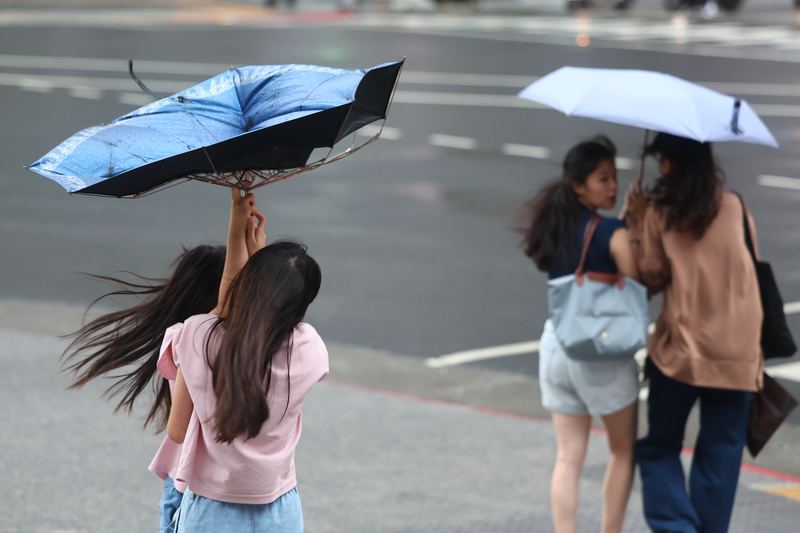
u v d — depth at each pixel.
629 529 8.76
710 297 7.36
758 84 42.06
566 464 7.90
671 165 7.51
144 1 85.62
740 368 7.33
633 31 64.44
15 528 8.30
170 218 21.72
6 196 23.58
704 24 69.94
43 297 16.06
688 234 7.41
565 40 58.62
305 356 5.04
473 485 9.59
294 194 24.12
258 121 4.64
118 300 15.96
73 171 4.25
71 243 19.45
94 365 5.87
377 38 58.25
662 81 7.56
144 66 45.78
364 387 12.48
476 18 73.56
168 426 5.19
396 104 37.50
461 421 11.35
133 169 4.23
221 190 24.95
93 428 10.67
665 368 7.52
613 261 7.46
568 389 7.80
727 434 7.56
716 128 7.21
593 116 7.29
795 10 83.00
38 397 11.53
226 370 4.75
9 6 78.31
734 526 8.77
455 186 24.98
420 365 13.36
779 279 17.28
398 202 23.27
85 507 8.80
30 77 42.03
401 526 8.68
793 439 11.21
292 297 4.91
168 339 5.09
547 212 7.64
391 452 10.37
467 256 18.78
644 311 7.46
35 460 9.77
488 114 35.41
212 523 5.00
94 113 33.94
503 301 16.12
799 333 14.52
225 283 5.25
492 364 13.42
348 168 27.23
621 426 7.73
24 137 30.06
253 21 69.81
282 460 5.04
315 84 4.62
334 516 8.84
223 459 4.94
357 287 16.77
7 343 13.58
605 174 7.53
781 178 26.02
